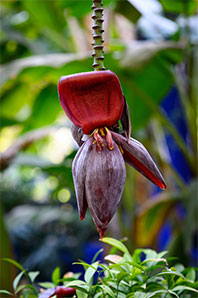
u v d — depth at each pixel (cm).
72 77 151
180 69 392
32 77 345
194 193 311
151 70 333
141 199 501
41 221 723
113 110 153
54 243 718
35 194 865
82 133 157
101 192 149
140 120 354
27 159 375
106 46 368
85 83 151
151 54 302
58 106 425
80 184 151
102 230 149
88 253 716
